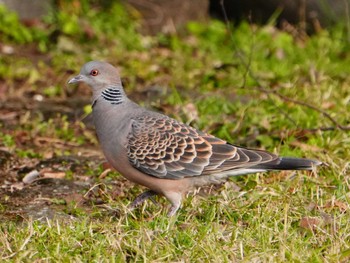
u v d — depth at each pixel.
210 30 18.80
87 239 9.01
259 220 9.45
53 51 17.89
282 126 12.84
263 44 17.64
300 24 18.73
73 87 16.05
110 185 11.18
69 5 19.86
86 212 10.28
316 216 9.70
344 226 9.38
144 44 18.39
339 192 10.33
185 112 13.34
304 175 10.85
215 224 9.36
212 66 16.89
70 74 16.62
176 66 17.00
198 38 18.86
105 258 8.57
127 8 20.03
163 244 8.81
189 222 9.54
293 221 9.69
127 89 15.80
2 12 18.72
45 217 10.07
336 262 8.49
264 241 8.91
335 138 12.12
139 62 17.12
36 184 11.37
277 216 9.68
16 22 18.59
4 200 10.74
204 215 9.82
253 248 8.83
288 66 16.55
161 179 9.74
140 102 14.94
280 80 15.50
